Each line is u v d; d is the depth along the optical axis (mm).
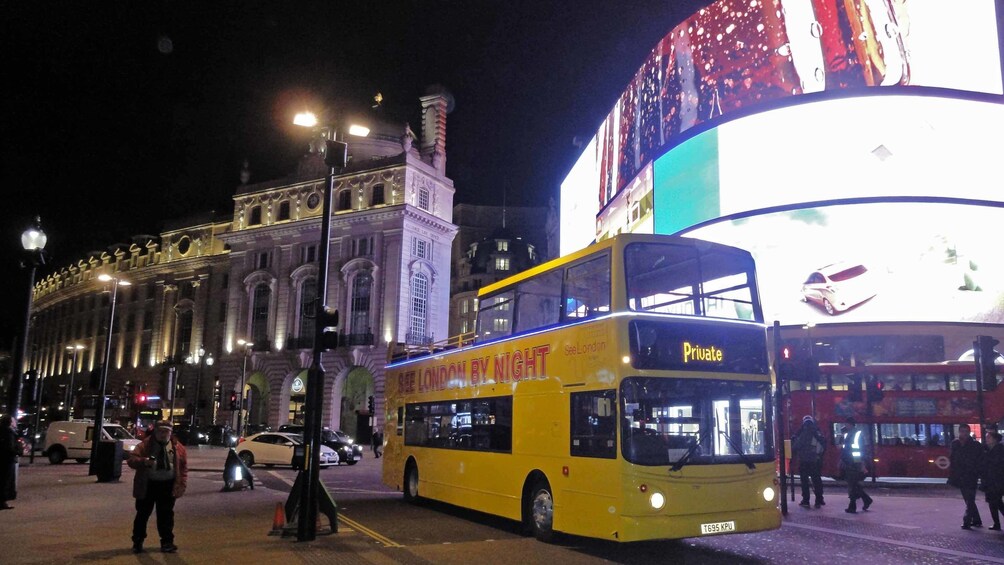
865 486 23000
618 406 10172
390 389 19344
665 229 46406
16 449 16344
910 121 38875
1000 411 24625
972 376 25062
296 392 65250
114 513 14883
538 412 12289
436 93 70250
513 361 13297
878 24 40000
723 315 11430
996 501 13312
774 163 40750
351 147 67812
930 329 37531
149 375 80875
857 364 25953
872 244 38312
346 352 62250
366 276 63500
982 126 39156
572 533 10984
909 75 39312
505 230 97000
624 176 53469
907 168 38531
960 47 39750
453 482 15078
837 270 38625
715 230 42281
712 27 45125
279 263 68500
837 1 40844
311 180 68062
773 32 42219
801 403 25594
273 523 12500
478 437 14305
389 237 63281
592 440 10742
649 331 10547
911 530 13352
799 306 39094
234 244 72000
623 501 9914
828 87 40156
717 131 43188
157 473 10688
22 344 16984
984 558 10750
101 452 22094
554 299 12500
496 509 13328
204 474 27062
